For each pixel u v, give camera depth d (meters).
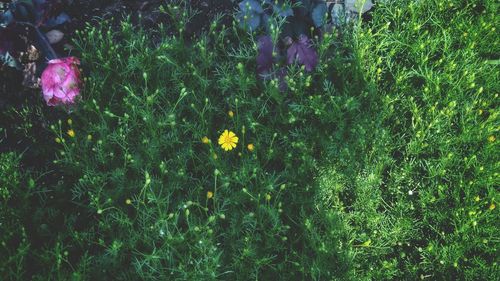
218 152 0.64
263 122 0.67
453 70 0.69
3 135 0.66
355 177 0.63
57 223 0.61
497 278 0.57
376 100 0.68
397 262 0.60
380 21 0.73
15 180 0.60
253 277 0.57
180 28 0.70
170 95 0.68
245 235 0.60
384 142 0.64
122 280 0.57
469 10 0.74
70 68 0.62
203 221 0.60
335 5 0.73
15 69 0.68
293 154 0.65
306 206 0.62
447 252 0.59
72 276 0.53
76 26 0.71
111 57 0.67
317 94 0.68
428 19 0.72
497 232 0.60
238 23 0.71
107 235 0.60
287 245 0.61
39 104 0.68
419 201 0.63
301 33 0.70
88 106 0.64
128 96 0.64
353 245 0.60
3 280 0.54
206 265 0.54
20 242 0.58
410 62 0.72
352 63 0.69
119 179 0.61
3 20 0.64
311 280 0.58
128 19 0.69
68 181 0.64
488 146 0.63
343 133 0.65
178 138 0.64
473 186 0.62
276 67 0.66
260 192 0.60
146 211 0.61
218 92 0.69
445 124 0.65
